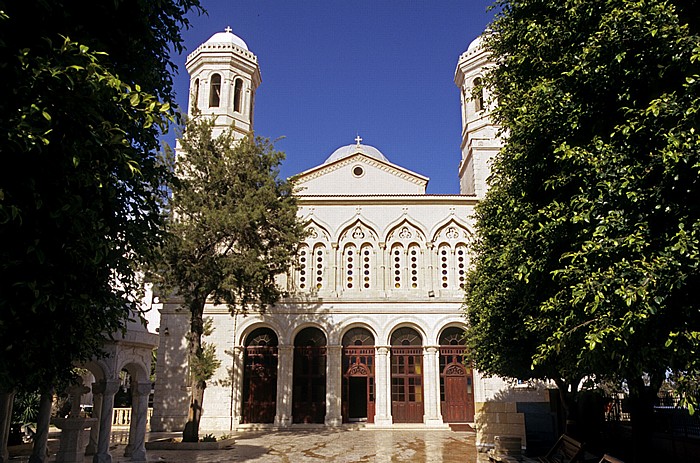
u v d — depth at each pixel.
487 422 24.31
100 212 8.55
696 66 8.23
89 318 9.92
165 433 33.09
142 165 9.95
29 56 7.01
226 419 34.38
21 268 7.49
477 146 39.31
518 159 11.69
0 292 7.38
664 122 8.20
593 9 9.88
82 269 8.45
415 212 38.38
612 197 8.50
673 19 8.41
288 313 36.12
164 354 35.34
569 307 9.77
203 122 28.53
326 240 37.97
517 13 12.52
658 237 8.10
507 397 34.00
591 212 8.82
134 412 19.47
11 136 6.30
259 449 24.27
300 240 28.62
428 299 36.22
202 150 27.69
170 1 10.35
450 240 37.97
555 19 11.27
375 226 38.06
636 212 8.24
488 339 18.92
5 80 6.91
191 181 27.06
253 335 36.88
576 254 8.75
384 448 24.55
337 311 36.12
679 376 8.43
